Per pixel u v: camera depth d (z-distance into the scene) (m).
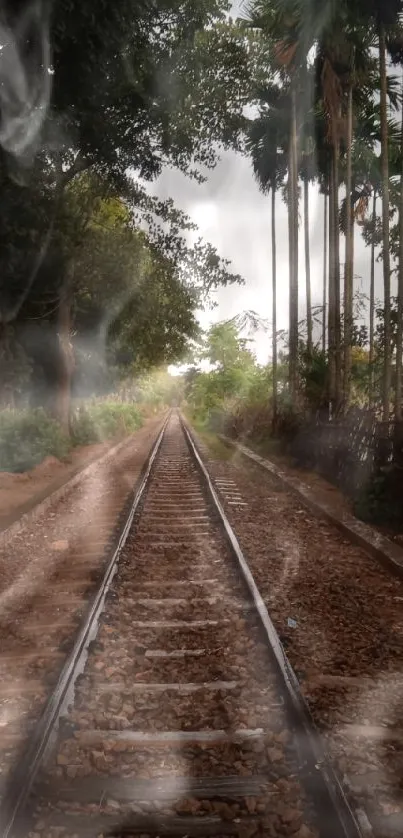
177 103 15.39
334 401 17.61
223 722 4.24
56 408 23.42
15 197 13.33
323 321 21.98
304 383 21.64
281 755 3.80
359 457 12.77
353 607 6.55
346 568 8.02
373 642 5.65
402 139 17.05
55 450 19.20
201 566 8.10
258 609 6.18
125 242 18.80
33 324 19.73
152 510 12.13
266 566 8.11
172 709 4.39
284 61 18.58
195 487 15.47
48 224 14.77
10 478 14.96
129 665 5.12
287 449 21.00
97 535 10.02
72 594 7.04
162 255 19.70
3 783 3.48
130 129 15.70
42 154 13.81
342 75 18.59
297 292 23.66
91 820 3.27
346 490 13.30
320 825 3.21
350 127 18.86
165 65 14.89
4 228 13.41
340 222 24.48
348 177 19.00
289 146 24.22
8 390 18.83
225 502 12.88
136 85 14.16
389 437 11.02
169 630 5.91
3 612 6.57
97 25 11.85
